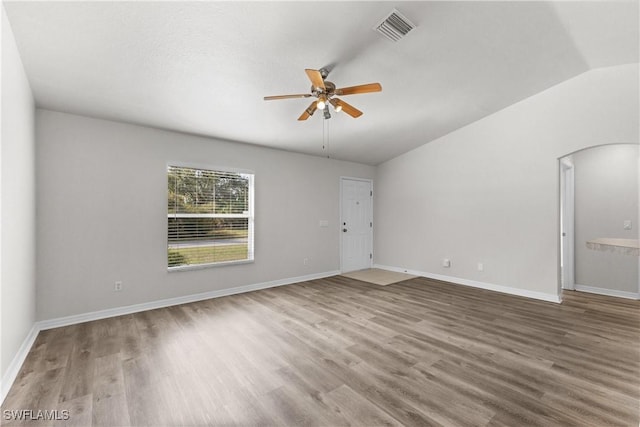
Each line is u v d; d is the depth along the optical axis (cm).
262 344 269
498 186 449
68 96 293
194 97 317
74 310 323
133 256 360
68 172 321
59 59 242
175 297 392
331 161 582
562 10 248
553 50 307
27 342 257
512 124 432
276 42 248
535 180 411
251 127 402
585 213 455
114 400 188
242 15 217
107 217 344
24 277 252
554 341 273
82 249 328
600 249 266
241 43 245
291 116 384
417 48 281
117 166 351
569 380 209
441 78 340
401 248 597
